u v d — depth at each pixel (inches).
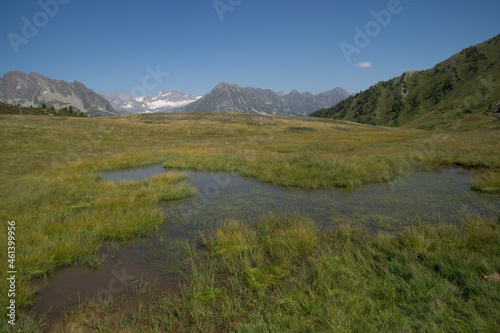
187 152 853.8
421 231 197.3
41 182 420.8
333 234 209.9
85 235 213.2
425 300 115.3
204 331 110.5
